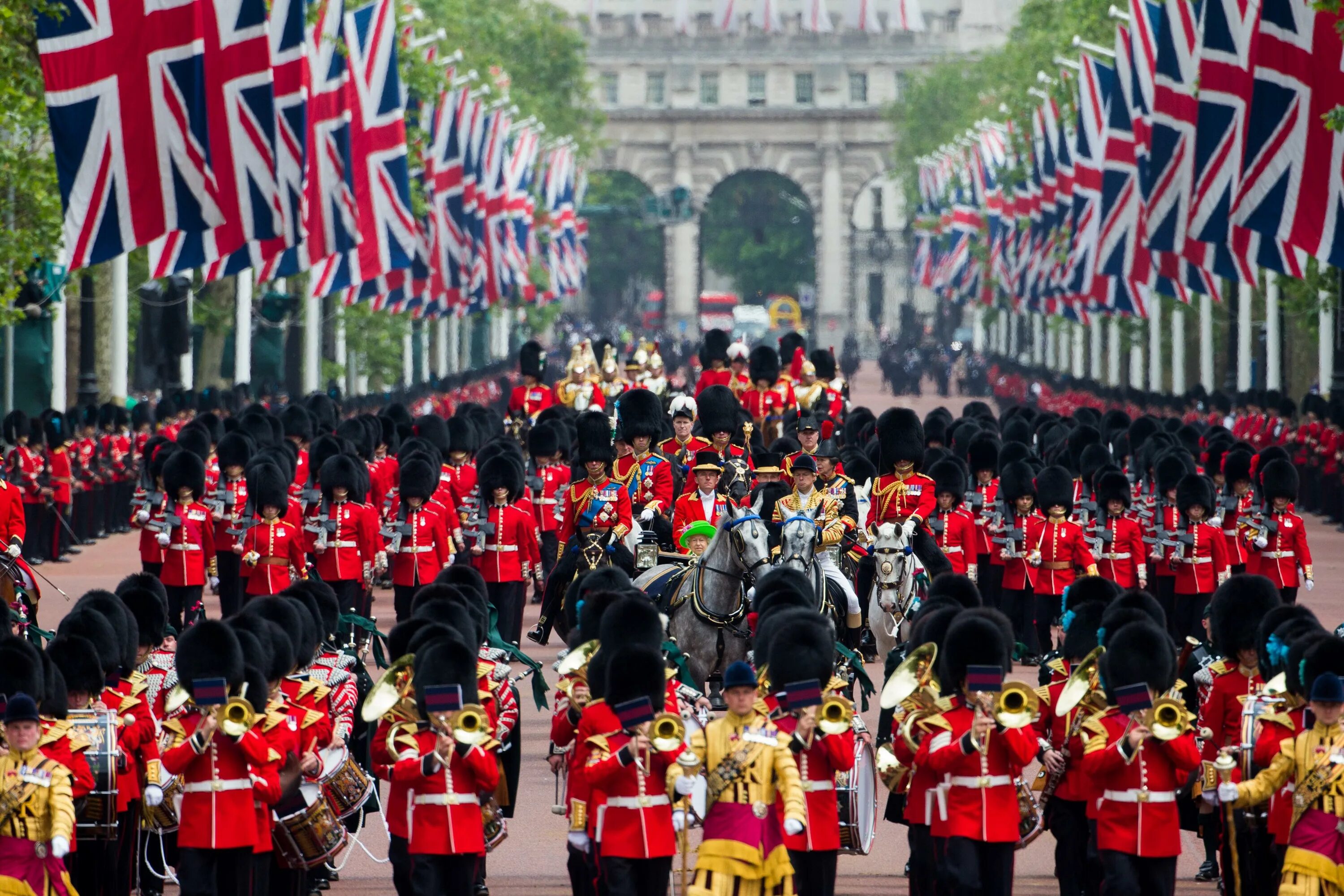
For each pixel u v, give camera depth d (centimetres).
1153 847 5784
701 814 5662
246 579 11844
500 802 6631
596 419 9806
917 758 5875
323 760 6531
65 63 12788
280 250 16150
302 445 15350
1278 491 11800
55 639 6506
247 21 13588
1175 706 5612
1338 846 5619
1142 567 11644
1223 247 16575
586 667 6122
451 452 13738
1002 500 12094
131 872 6378
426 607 6506
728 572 8050
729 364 18825
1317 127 13638
